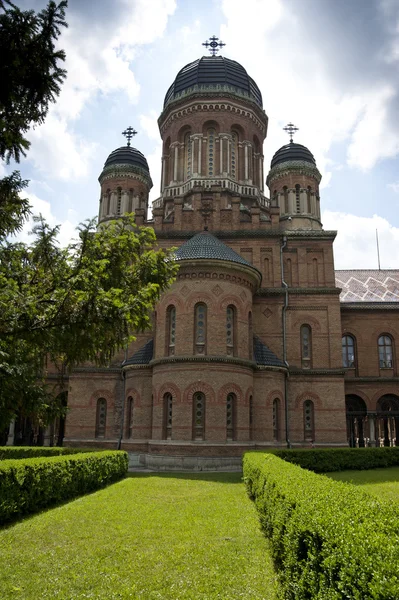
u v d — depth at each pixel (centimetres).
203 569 912
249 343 2883
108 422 3050
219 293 2764
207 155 3856
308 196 3906
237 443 2594
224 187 3656
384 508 719
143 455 2803
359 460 2673
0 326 921
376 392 3781
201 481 2088
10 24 746
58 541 1105
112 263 1112
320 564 578
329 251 3381
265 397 2884
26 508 1397
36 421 994
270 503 1029
